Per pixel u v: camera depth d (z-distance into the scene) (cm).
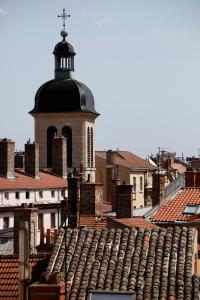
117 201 12444
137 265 6838
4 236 11606
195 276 6650
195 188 12812
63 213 12144
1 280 7194
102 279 6725
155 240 7125
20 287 6328
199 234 11519
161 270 6750
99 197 13062
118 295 6512
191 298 6456
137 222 11069
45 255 7331
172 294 6481
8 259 7450
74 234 7288
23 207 11075
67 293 6538
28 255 6562
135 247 7069
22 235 6425
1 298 7012
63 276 6638
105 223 11300
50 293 6128
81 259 6975
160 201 12950
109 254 7006
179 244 7056
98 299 6512
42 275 6328
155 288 6556
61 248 7138
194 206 12206
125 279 6706
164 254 6938
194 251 7125
